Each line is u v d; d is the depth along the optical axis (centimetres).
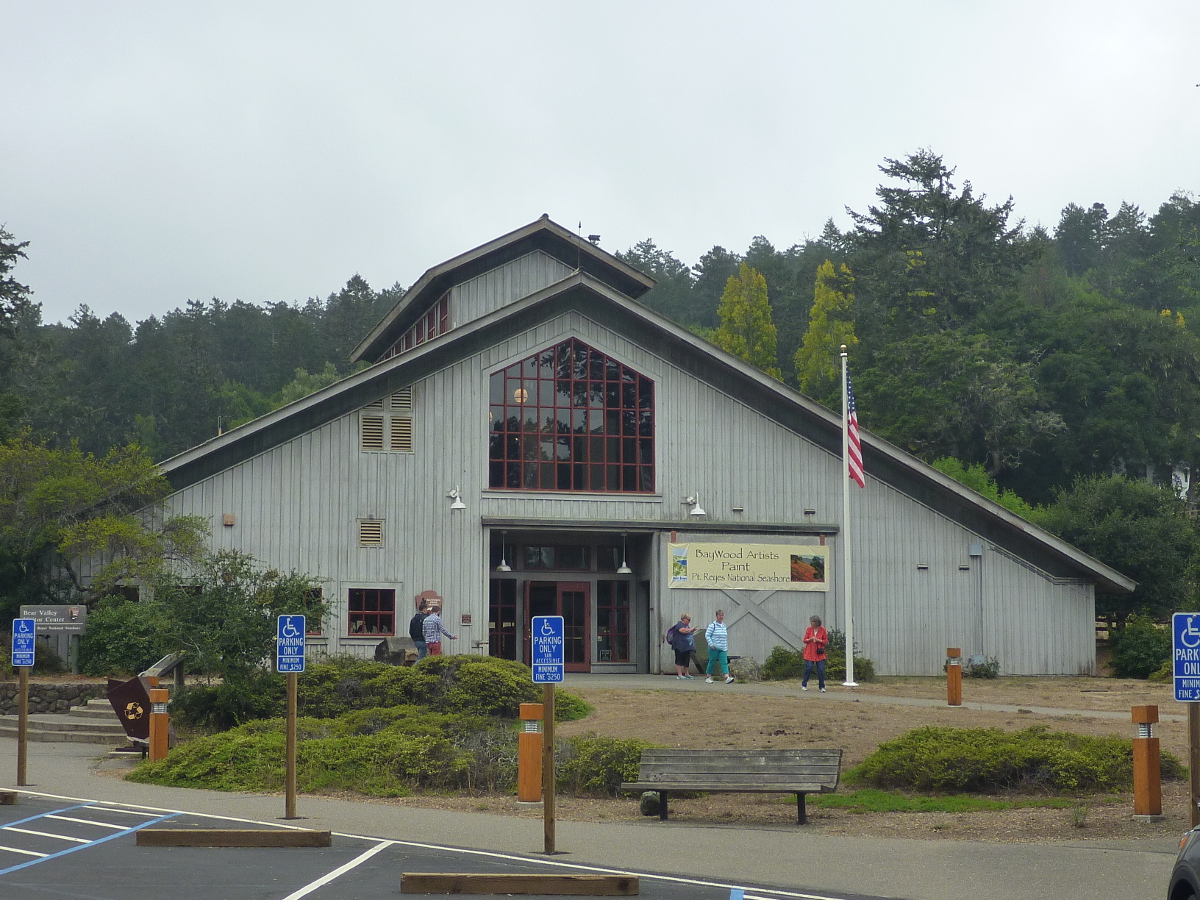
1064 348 6806
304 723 1969
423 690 2203
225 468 3158
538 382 3422
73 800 1541
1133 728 2086
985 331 6994
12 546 2936
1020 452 6406
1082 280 11169
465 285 3706
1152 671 3662
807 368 9406
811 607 3500
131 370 10988
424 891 1014
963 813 1471
